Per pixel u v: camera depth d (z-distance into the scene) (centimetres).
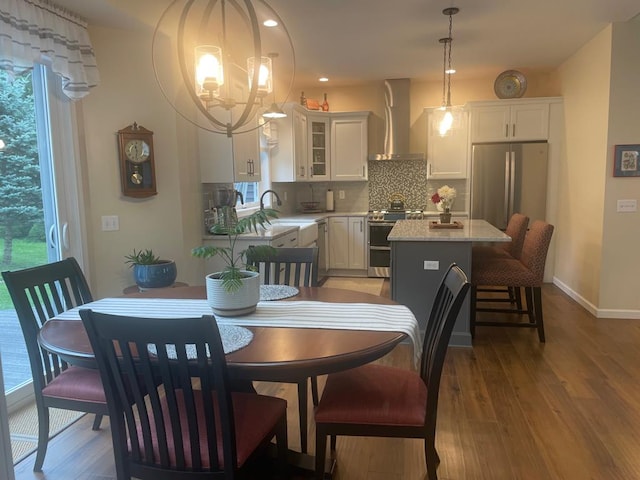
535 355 348
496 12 381
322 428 179
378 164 673
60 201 308
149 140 353
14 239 280
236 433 160
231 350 158
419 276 371
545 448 230
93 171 336
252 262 277
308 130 632
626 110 414
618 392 287
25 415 271
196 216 404
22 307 201
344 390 188
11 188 277
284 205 643
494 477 208
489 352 356
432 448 177
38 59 269
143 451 153
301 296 233
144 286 322
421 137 652
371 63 539
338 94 669
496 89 586
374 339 170
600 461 219
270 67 225
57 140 305
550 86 602
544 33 439
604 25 417
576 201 505
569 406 270
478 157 578
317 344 165
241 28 402
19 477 212
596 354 347
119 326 135
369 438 243
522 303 489
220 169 405
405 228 430
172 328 131
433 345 193
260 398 182
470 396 284
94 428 252
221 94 216
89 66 310
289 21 391
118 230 350
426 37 444
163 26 346
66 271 231
